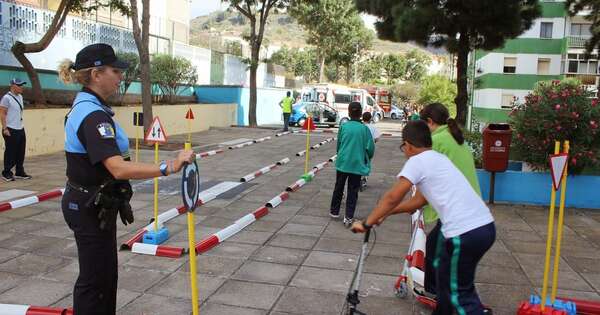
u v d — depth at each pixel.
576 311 4.58
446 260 3.64
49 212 7.71
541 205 9.09
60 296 4.80
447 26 15.79
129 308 4.57
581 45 38.81
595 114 8.55
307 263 5.86
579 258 6.27
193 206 3.50
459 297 3.63
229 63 37.41
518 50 40.75
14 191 9.07
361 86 55.97
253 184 10.57
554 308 4.45
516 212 8.59
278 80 47.12
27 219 7.30
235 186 10.30
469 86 45.19
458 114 17.39
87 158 3.21
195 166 3.52
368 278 5.44
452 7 15.92
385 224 7.66
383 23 17.91
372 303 4.82
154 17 30.70
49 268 5.48
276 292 5.02
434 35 16.77
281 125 31.86
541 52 40.50
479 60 46.34
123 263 5.66
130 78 21.12
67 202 3.26
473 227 3.55
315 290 5.09
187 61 27.36
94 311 3.35
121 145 3.36
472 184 4.68
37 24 19.67
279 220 7.74
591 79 39.06
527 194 9.12
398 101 66.88
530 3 16.23
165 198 9.03
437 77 49.72
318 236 6.95
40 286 5.01
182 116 22.22
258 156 15.14
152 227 6.61
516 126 9.16
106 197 3.22
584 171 9.05
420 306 4.77
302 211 8.34
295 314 4.55
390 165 14.03
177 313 4.50
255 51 27.06
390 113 50.41
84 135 3.14
